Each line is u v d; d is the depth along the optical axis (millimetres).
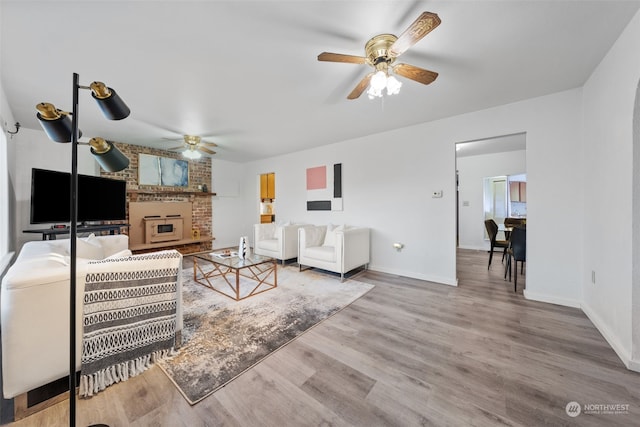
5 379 1221
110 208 3918
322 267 3723
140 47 1839
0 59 1971
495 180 5945
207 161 5930
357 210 4324
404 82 2391
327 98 2729
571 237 2584
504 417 1242
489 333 2061
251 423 1207
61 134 1188
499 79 2350
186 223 5465
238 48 1864
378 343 1916
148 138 4234
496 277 3701
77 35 1694
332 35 1732
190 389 1424
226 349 1826
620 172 1791
